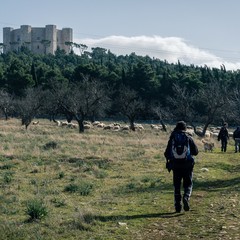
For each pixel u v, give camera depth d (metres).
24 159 21.94
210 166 20.00
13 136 37.50
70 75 117.38
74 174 17.14
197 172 17.80
